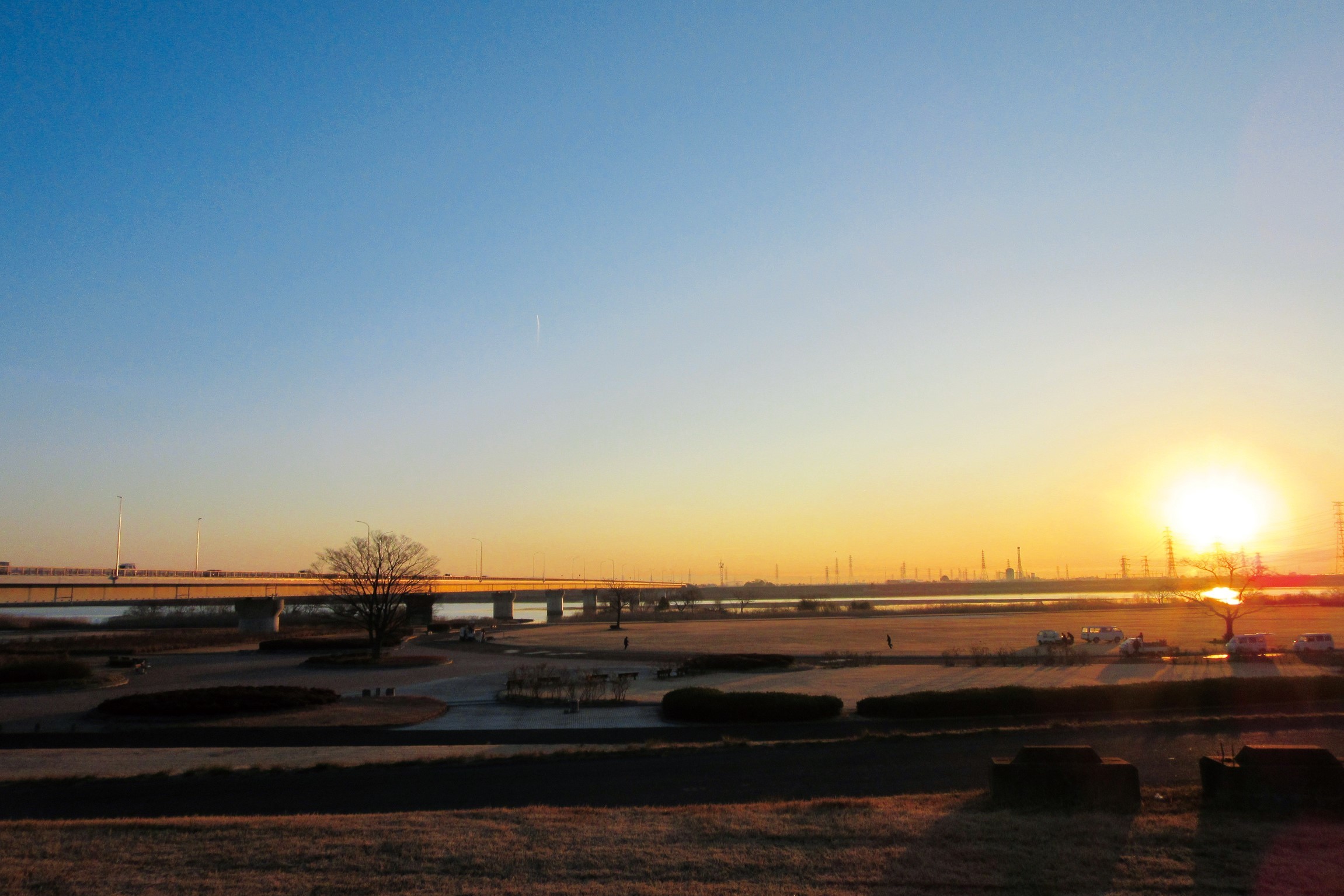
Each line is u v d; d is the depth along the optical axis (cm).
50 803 2095
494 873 1277
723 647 7744
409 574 7044
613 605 17862
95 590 9469
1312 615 11375
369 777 2345
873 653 6800
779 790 2064
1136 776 1645
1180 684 3588
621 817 1667
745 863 1301
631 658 6788
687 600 19888
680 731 3281
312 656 6938
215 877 1266
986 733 2822
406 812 1884
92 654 7150
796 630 10125
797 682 4859
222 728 3488
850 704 3950
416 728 3497
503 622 13388
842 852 1349
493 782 2241
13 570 8762
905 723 3378
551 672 4884
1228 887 1174
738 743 2759
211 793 2175
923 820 1558
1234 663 5512
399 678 5509
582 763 2489
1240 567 9044
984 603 18875
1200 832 1427
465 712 3975
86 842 1478
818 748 2644
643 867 1289
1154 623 10469
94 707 4134
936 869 1257
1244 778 1612
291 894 1194
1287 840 1375
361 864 1325
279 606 10344
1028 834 1435
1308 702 3534
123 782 2330
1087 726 2934
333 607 9550
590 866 1304
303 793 2155
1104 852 1327
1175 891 1167
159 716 3725
